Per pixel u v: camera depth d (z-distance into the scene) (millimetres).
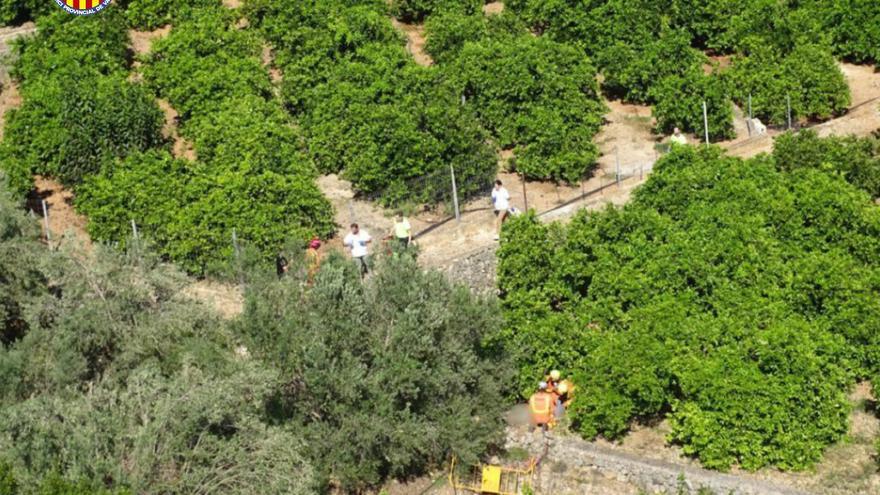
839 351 33188
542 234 35688
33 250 32781
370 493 31547
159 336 30547
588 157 41656
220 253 36469
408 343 31234
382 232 38938
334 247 38219
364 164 40344
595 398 32531
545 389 33938
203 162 40469
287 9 47219
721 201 37312
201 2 49469
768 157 39562
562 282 35438
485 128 43875
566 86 43406
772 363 32031
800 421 31500
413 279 32531
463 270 36969
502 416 33469
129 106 40688
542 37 45906
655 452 32281
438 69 44594
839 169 39906
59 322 30344
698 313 34188
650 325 33438
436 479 32219
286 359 30531
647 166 42531
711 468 31484
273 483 27141
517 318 34719
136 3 49719
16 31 48719
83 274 31125
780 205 36969
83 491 24219
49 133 39812
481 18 48844
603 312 34562
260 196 37594
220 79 43531
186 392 27484
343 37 45531
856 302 34312
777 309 33844
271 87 44906
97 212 36969
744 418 31438
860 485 30734
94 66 44094
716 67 46375
